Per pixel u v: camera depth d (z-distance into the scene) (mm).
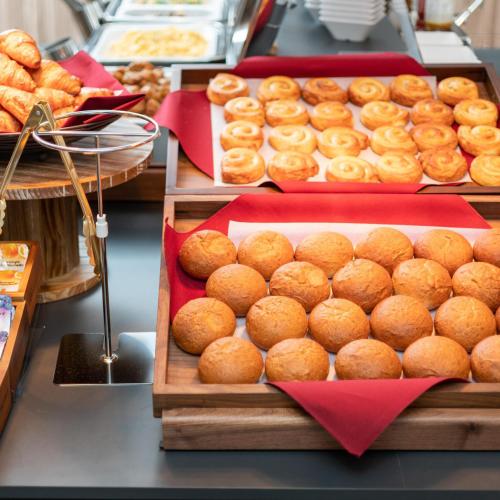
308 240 1300
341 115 1694
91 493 1017
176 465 1029
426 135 1634
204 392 1012
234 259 1288
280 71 1861
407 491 998
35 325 1347
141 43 2479
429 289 1206
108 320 1215
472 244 1359
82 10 2631
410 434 1024
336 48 2275
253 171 1522
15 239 1434
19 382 1201
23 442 1086
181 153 1637
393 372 1061
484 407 1027
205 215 1446
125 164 1376
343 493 1000
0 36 1423
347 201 1421
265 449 1037
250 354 1070
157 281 1490
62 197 1412
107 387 1190
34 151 1343
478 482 1005
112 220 1688
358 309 1154
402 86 1783
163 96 1966
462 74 1881
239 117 1688
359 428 971
